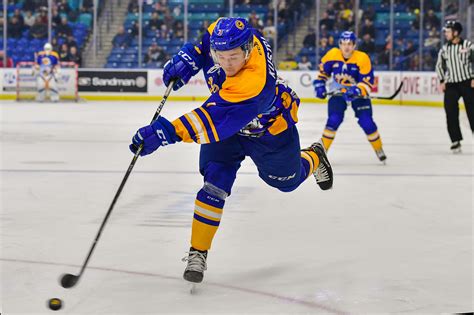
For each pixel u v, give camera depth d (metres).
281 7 30.59
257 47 4.31
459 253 5.39
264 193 8.05
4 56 30.08
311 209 7.17
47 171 9.77
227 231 6.11
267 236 5.93
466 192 8.36
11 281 4.52
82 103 28.23
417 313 3.96
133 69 30.11
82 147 12.93
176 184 8.72
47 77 28.77
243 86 4.10
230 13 31.20
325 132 10.84
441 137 15.85
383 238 5.90
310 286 4.49
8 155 11.54
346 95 10.73
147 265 4.96
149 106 26.34
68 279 3.98
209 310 4.00
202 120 4.10
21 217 6.60
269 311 3.98
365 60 10.46
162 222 6.47
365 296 4.28
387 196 8.01
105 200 7.56
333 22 30.08
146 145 4.14
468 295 4.31
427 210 7.19
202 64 4.89
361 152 12.75
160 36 31.12
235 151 4.69
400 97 28.72
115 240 5.71
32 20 30.67
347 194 8.10
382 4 29.95
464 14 26.84
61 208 7.07
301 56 30.44
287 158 4.83
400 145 14.07
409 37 29.62
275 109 4.60
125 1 31.05
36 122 18.66
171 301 4.16
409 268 4.95
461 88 12.71
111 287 4.43
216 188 4.50
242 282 4.57
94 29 30.67
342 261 5.12
